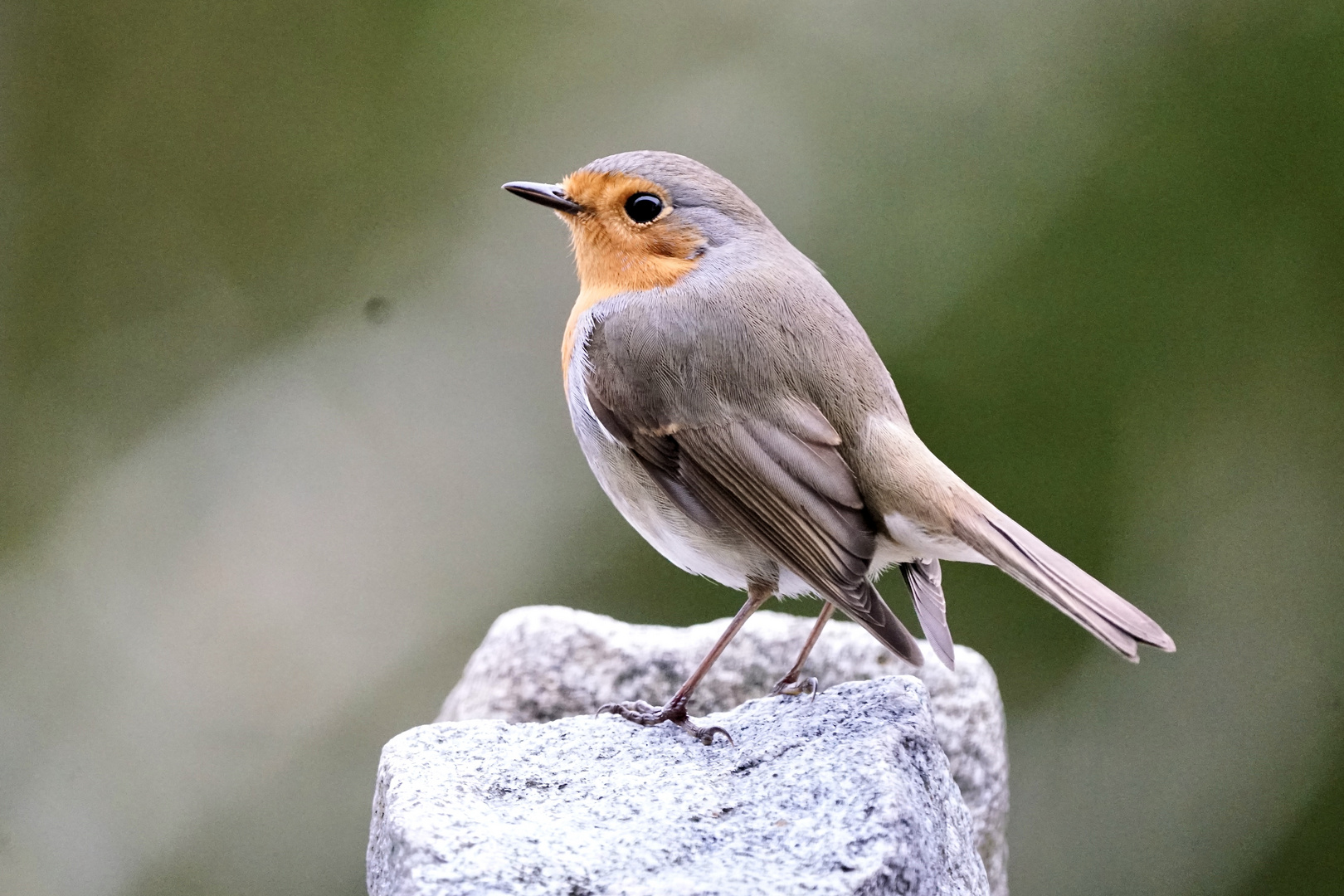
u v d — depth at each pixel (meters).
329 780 12.59
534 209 13.91
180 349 13.96
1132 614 6.46
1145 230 12.00
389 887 5.81
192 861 12.33
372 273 13.99
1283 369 11.80
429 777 6.33
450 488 13.38
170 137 14.23
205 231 14.14
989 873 8.77
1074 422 11.73
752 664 9.13
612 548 12.76
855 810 5.84
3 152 14.20
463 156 14.07
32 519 13.57
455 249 13.96
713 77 13.77
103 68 14.27
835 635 9.17
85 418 13.86
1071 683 11.60
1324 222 11.85
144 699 12.87
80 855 12.30
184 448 13.68
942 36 13.17
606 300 7.96
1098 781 11.53
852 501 7.06
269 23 14.25
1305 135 12.00
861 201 12.60
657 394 7.52
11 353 13.99
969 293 11.97
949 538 6.96
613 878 5.49
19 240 14.12
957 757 8.74
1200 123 12.17
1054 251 12.01
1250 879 11.44
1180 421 11.76
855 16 13.55
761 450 7.28
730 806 6.05
